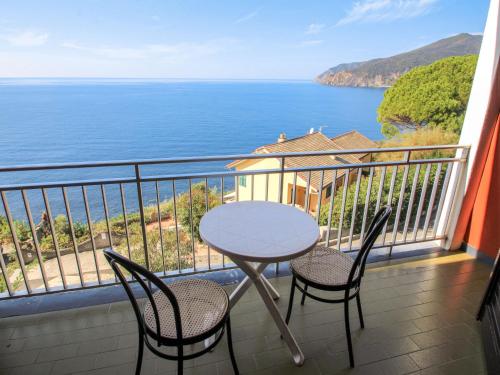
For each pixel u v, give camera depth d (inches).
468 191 104.0
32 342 70.0
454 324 77.6
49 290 83.0
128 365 64.5
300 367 64.6
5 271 79.0
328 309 81.6
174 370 63.4
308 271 69.0
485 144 98.0
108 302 83.1
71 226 79.7
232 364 60.7
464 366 65.9
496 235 101.1
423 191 107.9
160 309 56.7
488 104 94.7
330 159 298.2
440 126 359.6
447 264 104.5
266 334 73.0
